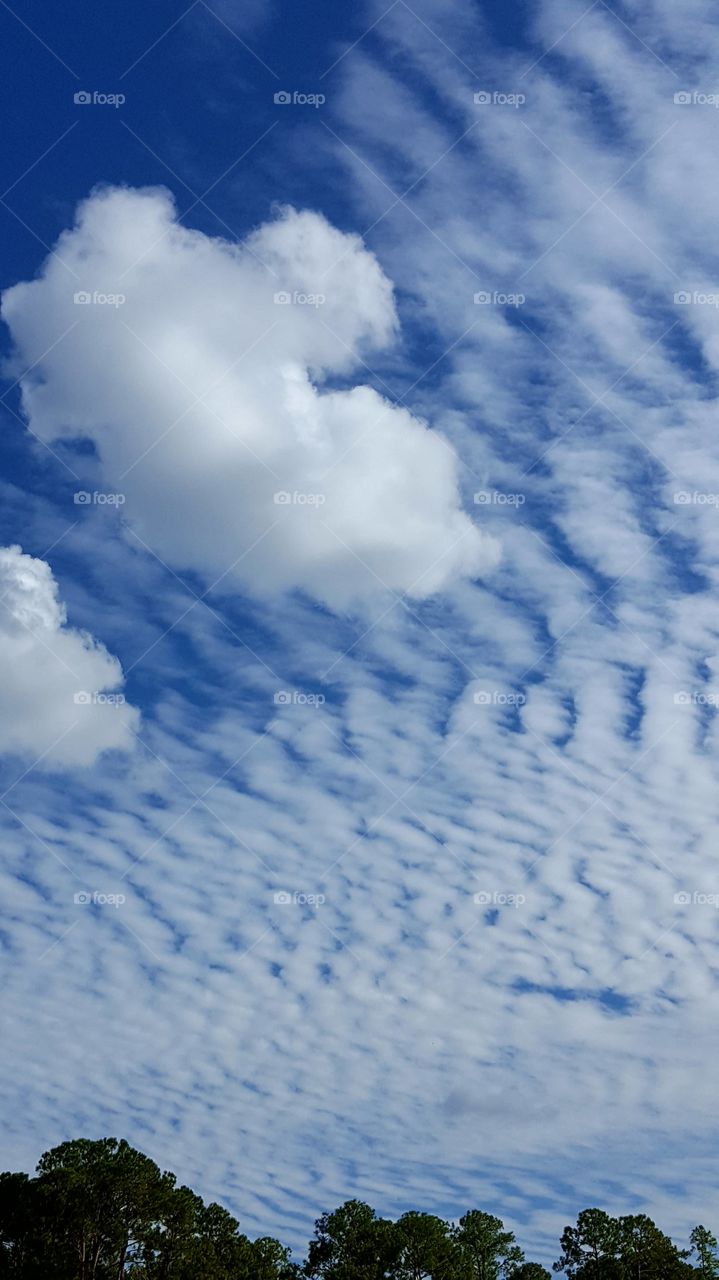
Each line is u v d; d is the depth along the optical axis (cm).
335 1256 9731
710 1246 9200
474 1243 10488
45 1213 8125
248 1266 9188
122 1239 8200
